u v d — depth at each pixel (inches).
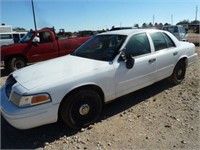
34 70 140.3
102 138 124.2
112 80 143.2
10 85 132.6
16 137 128.3
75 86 125.0
